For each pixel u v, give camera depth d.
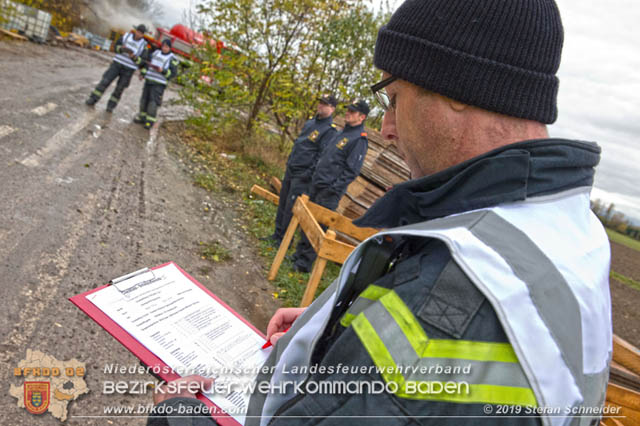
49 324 2.82
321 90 8.98
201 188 6.80
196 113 12.83
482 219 0.66
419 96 0.78
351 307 0.69
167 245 4.60
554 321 0.59
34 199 4.39
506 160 0.69
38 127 6.51
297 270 5.15
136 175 6.22
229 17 8.78
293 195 5.54
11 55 11.63
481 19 0.72
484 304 0.57
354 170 5.04
